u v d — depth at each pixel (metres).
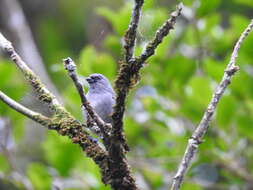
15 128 12.40
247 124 11.36
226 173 11.62
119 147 6.43
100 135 6.77
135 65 6.04
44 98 7.04
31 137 14.66
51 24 19.27
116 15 11.78
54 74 16.66
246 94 11.62
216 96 6.84
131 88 6.29
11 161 12.15
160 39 5.95
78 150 11.72
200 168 11.85
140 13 5.84
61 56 17.67
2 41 7.13
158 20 8.64
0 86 11.59
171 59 12.09
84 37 18.69
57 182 11.31
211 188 12.12
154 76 12.12
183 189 11.66
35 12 19.56
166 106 11.95
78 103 11.55
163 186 11.73
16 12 17.61
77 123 6.86
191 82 11.36
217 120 11.45
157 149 11.91
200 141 6.79
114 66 11.94
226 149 11.60
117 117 6.18
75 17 18.98
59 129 6.84
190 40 12.65
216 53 12.39
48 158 11.91
